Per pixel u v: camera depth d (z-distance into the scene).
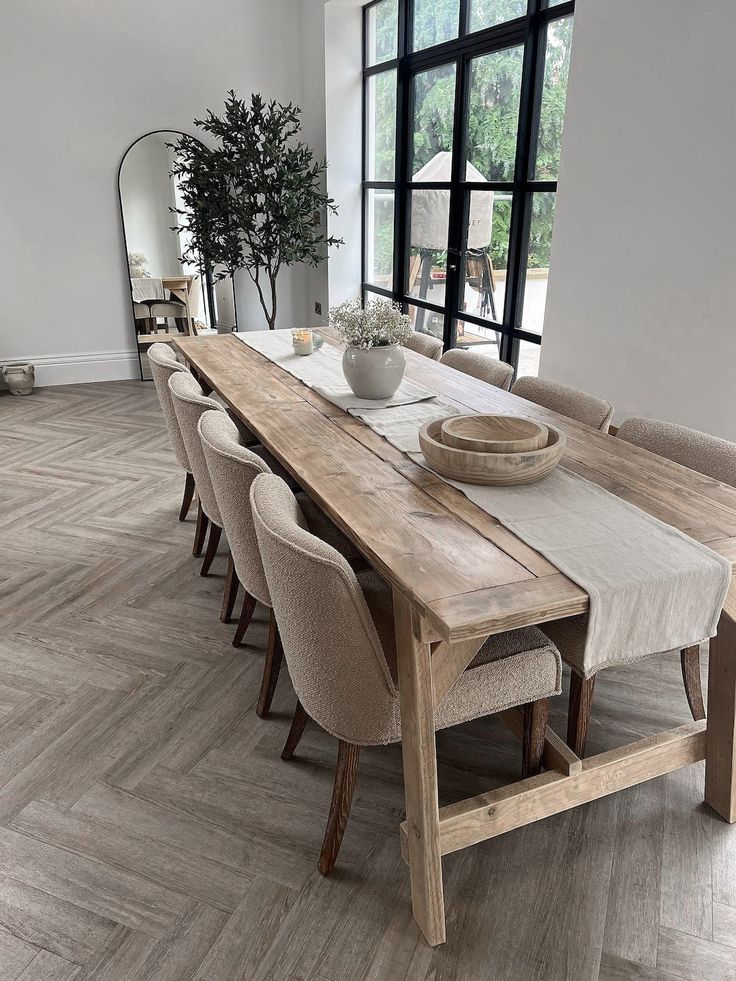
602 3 3.01
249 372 2.89
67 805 1.82
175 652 2.42
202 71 5.46
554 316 3.59
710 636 1.48
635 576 1.35
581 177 3.28
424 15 4.87
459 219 4.79
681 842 1.73
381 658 1.43
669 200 2.86
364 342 2.40
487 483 1.76
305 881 1.64
